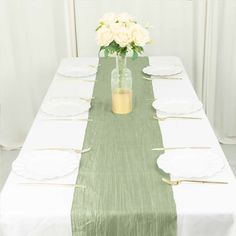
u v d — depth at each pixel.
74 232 1.60
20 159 1.91
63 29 3.72
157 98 2.57
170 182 1.73
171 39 3.73
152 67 3.10
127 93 2.34
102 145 2.05
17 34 3.63
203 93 3.88
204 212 1.57
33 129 2.23
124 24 2.10
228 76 3.77
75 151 1.99
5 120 3.84
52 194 1.68
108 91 2.71
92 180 1.77
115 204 1.62
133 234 1.60
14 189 1.72
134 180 1.76
